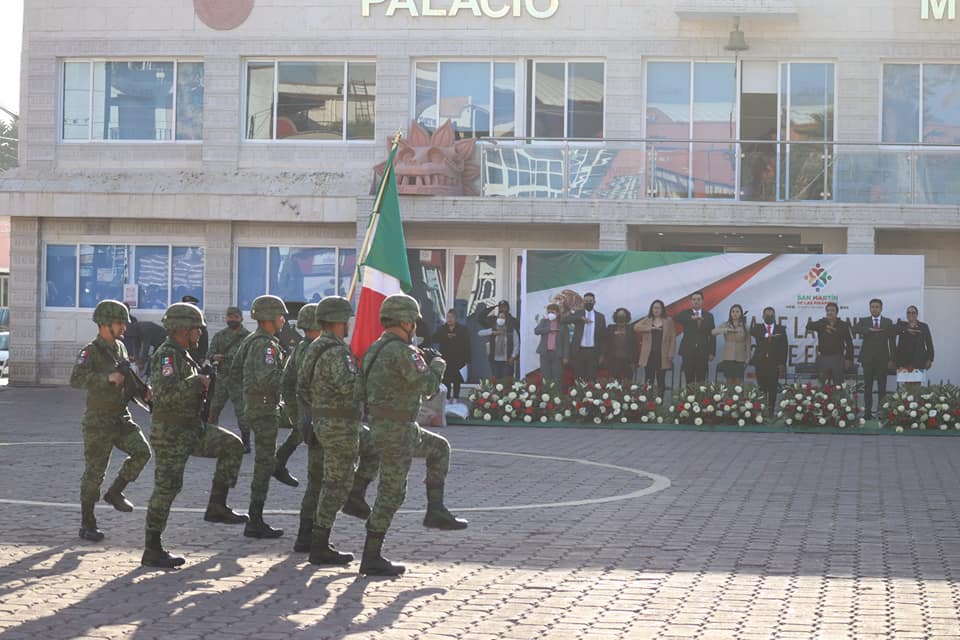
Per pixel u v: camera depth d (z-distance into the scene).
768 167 27.06
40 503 12.70
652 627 7.67
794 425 22.77
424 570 9.48
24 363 30.89
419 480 14.95
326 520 9.66
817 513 12.46
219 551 10.25
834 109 28.97
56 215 30.27
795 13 28.30
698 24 29.03
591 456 18.00
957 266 28.27
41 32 30.84
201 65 30.53
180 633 7.49
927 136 28.80
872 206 26.62
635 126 29.23
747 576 9.26
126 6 30.56
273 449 11.09
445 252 29.66
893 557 10.06
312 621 7.81
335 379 9.52
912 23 28.62
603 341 24.86
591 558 9.99
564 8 29.36
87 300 30.83
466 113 29.77
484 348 29.30
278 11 30.09
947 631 7.55
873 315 24.16
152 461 16.42
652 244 30.83
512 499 13.41
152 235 30.59
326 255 30.12
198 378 9.72
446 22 29.62
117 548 10.31
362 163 29.94
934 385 23.78
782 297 24.75
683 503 13.16
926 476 15.70
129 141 30.70
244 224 30.25
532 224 28.52
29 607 8.13
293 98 30.27
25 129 30.97
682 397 23.31
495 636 7.45
